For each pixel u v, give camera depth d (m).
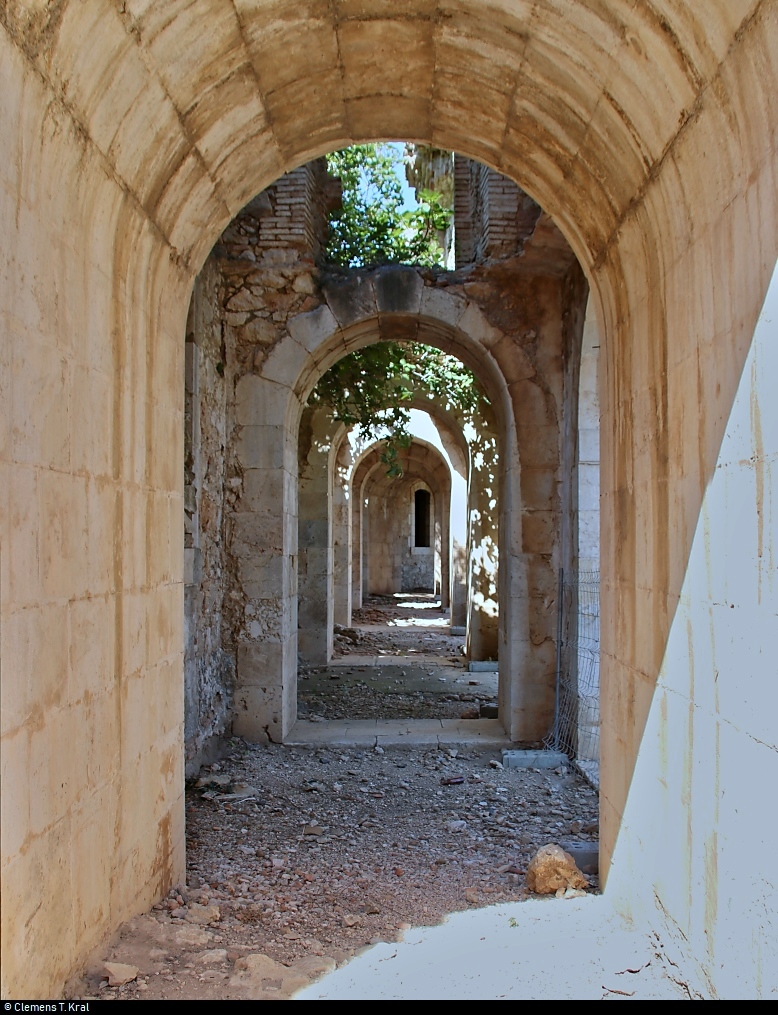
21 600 2.03
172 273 3.38
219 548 6.91
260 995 2.52
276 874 4.00
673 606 2.68
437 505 22.95
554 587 7.01
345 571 14.56
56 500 2.26
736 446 2.15
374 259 7.59
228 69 2.82
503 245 7.05
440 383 10.81
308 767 6.23
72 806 2.38
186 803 5.24
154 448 3.23
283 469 7.09
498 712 7.89
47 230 2.20
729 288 2.20
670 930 2.65
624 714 3.28
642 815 3.01
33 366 2.11
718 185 2.25
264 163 3.64
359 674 10.73
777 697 1.91
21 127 1.98
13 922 1.98
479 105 3.38
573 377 6.55
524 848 4.46
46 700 2.19
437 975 2.73
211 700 6.50
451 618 15.51
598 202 3.24
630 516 3.22
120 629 2.81
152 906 3.20
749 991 2.04
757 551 2.02
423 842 4.58
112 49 2.22
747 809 2.07
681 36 2.16
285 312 7.09
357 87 3.38
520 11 2.66
